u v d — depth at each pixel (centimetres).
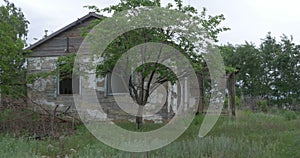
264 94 2433
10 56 1129
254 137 838
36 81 1423
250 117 1329
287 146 725
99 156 618
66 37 1442
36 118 1010
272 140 793
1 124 967
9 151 665
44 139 880
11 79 1179
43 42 1462
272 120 1266
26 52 1238
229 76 1358
